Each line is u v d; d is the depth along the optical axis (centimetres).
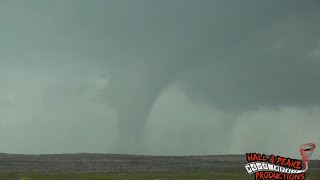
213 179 8731
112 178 8706
